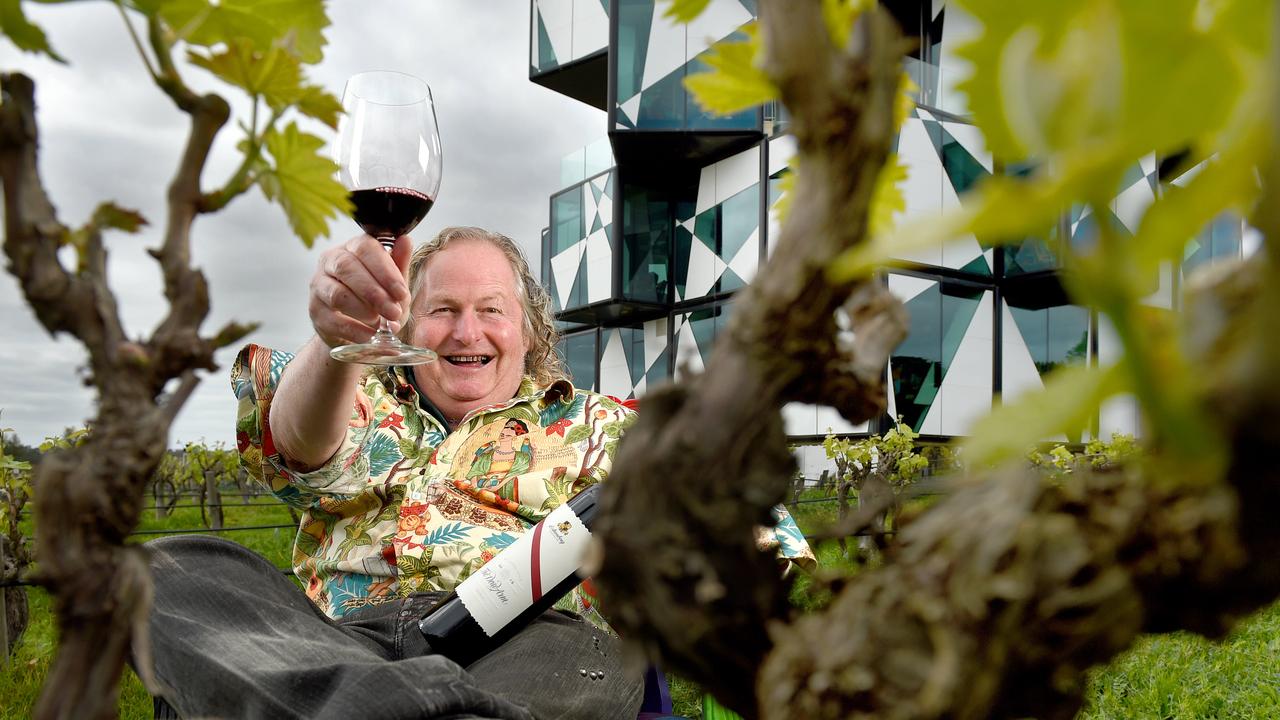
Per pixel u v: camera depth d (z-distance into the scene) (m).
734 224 12.50
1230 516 0.20
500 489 1.70
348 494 1.66
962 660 0.23
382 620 1.42
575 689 1.25
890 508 0.29
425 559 1.59
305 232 0.35
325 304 1.43
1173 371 0.17
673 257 13.64
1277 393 0.16
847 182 0.24
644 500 0.27
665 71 11.88
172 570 1.12
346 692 0.86
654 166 13.32
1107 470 0.23
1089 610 0.22
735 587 0.27
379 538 1.65
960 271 11.01
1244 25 0.15
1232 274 0.18
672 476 0.26
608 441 1.82
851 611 0.25
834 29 0.28
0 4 0.27
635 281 13.37
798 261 0.25
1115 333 0.16
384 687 0.86
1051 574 0.22
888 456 5.82
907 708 0.24
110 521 0.28
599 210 13.82
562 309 14.48
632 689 1.36
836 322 0.26
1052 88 0.15
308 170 0.33
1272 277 0.16
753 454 0.26
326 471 1.64
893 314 0.29
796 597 0.29
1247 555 0.20
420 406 1.85
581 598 1.64
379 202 1.43
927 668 0.24
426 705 0.85
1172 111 0.14
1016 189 0.14
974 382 11.01
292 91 0.32
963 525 0.24
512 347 1.94
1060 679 0.23
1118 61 0.14
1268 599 0.21
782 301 0.25
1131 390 0.16
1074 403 0.16
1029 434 0.16
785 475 0.27
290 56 0.32
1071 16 0.15
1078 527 0.22
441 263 1.95
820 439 5.98
